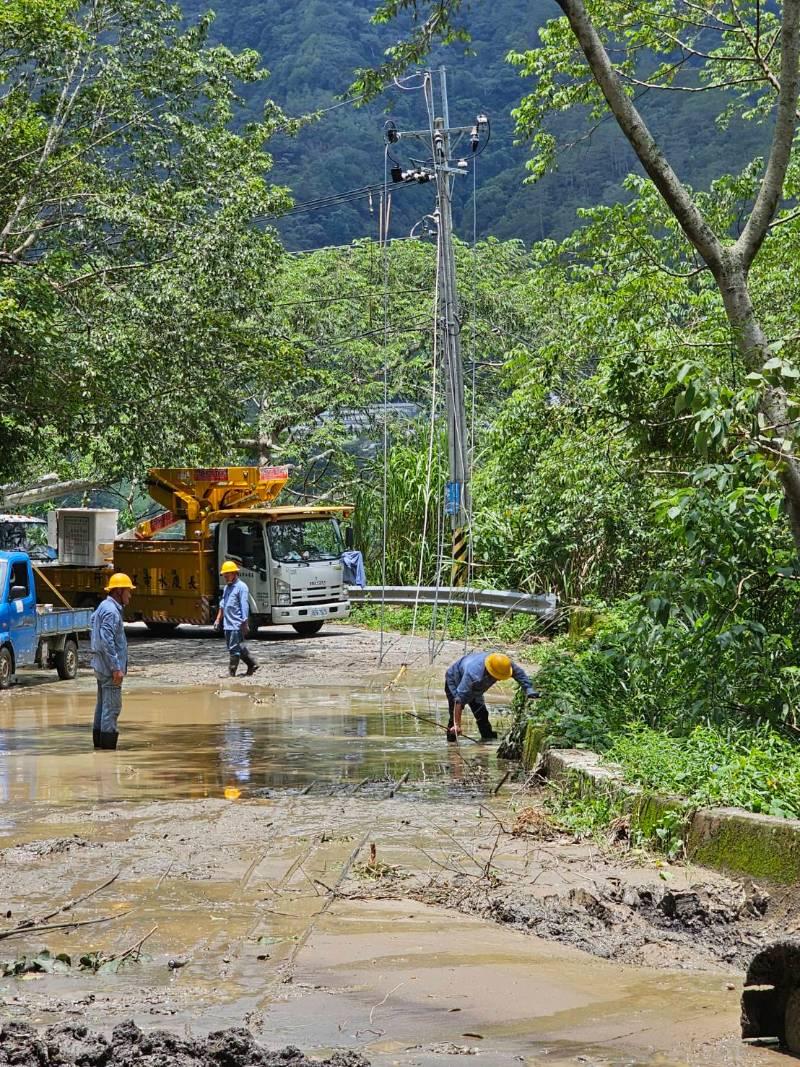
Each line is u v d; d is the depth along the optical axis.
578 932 11.48
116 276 45.66
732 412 16.80
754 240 19.19
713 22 30.50
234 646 36.69
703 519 18.47
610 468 33.38
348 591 53.00
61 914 12.20
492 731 24.95
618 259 34.47
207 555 49.38
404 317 73.00
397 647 43.69
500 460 46.19
